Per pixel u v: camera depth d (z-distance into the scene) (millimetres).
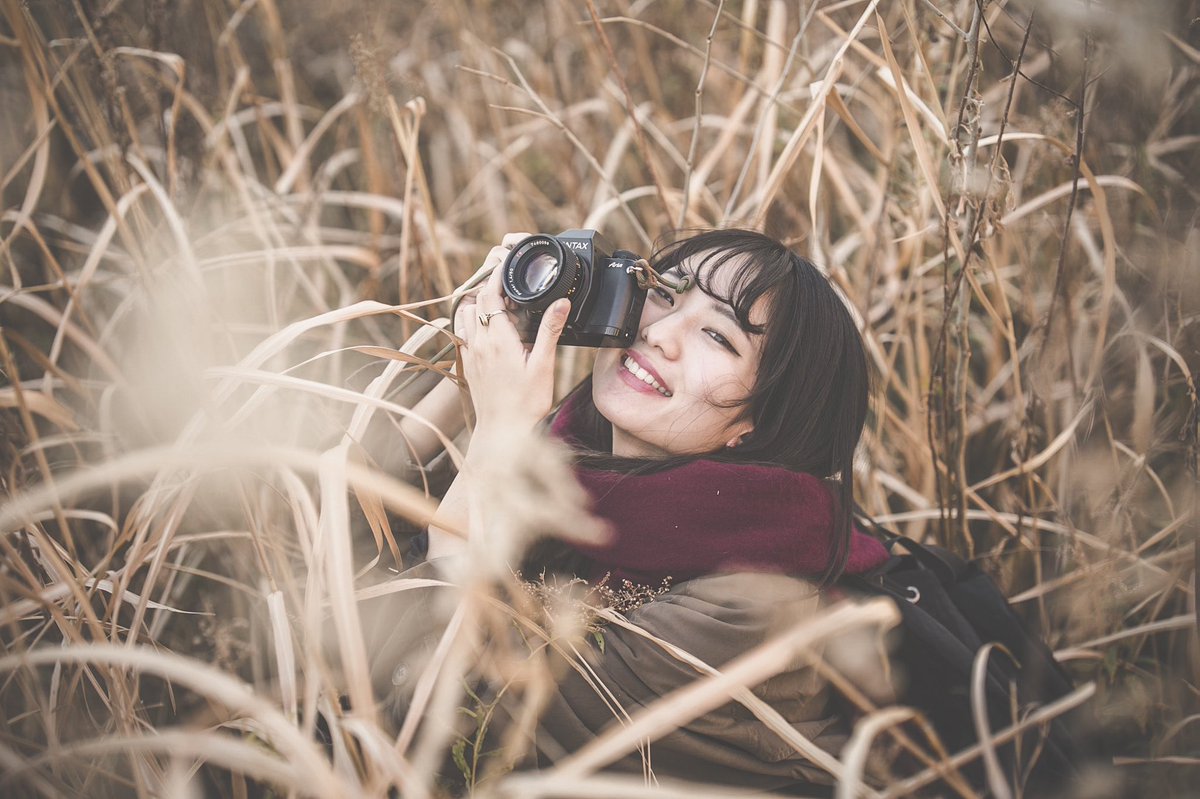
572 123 2355
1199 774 1459
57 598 1261
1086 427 1670
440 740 867
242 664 1633
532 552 1396
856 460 1904
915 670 1406
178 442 1204
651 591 1301
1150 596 1622
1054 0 1319
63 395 1933
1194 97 1698
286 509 1579
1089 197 1813
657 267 1445
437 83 2451
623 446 1414
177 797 799
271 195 2064
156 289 1542
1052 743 1394
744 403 1330
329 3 2496
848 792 760
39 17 2037
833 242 2340
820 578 1322
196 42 2244
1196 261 1510
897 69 1430
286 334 1206
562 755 1222
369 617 1410
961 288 1634
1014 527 1797
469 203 2402
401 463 1514
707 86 2432
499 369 1277
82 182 2227
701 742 1225
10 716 1423
